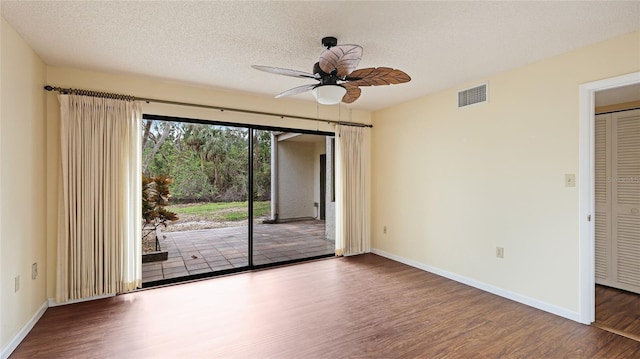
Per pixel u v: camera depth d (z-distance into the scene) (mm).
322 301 3023
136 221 3223
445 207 3783
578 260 2596
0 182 2006
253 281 3604
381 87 3662
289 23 2143
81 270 2959
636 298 3100
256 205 5191
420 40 2408
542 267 2842
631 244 3252
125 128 3152
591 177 2566
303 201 5785
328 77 2283
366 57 2746
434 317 2686
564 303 2688
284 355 2104
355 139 4754
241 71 3104
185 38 2379
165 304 2936
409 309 2848
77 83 3021
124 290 3150
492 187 3262
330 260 4516
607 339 2312
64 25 2162
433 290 3334
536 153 2881
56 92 2895
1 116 2021
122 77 3229
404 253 4383
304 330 2449
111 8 1948
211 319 2629
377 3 1889
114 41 2426
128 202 3184
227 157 4113
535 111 2887
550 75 2773
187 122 3619
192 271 3826
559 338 2328
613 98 3174
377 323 2572
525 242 2973
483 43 2469
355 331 2438
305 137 5535
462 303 2988
